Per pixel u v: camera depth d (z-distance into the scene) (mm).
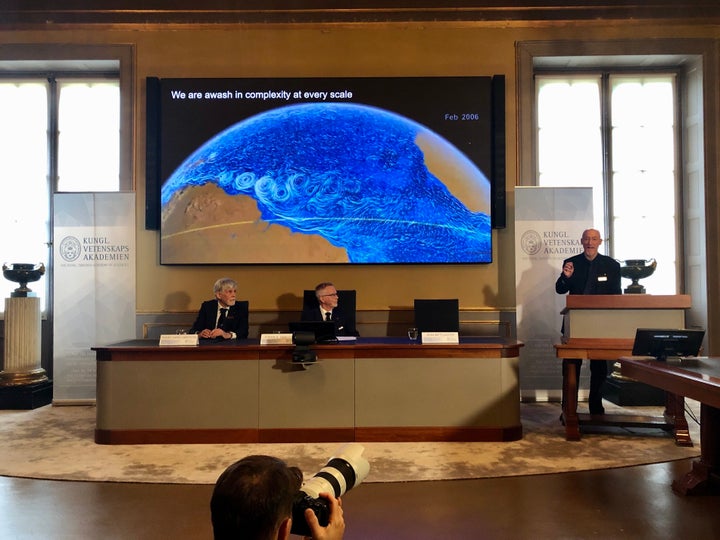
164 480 3115
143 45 5566
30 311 5305
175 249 5406
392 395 3918
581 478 3094
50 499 2838
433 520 2537
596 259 4469
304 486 1082
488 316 5465
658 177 5922
